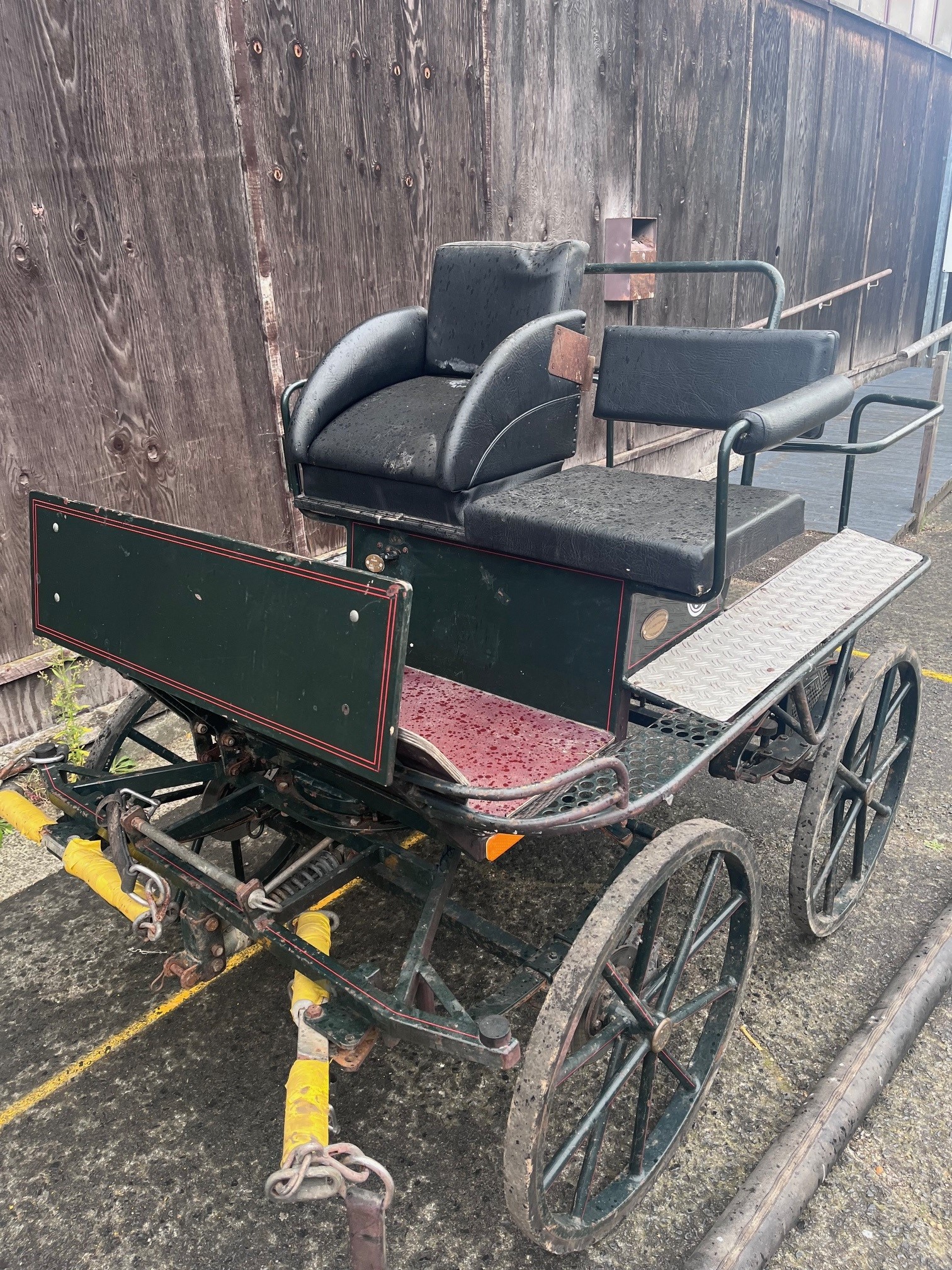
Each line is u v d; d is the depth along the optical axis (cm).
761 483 732
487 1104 225
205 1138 217
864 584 288
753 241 794
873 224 1052
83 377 344
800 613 266
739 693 219
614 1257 189
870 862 295
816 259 928
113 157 336
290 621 176
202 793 258
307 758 216
